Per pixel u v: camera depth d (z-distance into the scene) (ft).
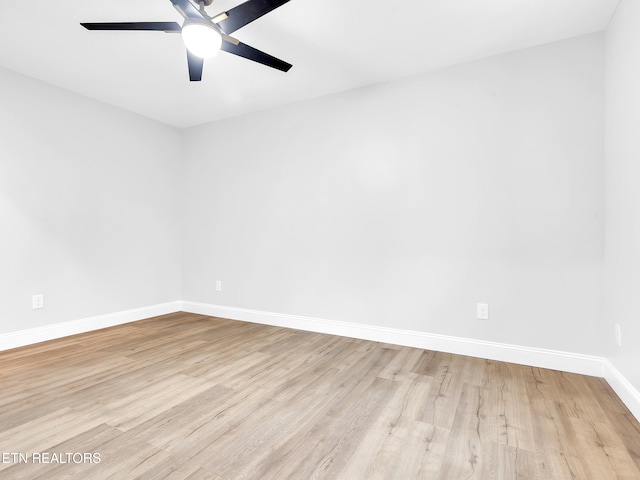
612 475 4.36
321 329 10.85
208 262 13.39
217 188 13.12
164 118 12.96
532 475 4.36
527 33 7.52
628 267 6.03
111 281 11.69
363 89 10.16
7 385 6.90
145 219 12.75
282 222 11.65
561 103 7.77
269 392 6.68
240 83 10.00
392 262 9.76
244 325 11.83
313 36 7.64
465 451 4.86
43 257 9.95
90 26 5.92
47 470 4.37
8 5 6.57
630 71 5.95
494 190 8.46
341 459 4.68
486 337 8.56
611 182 6.93
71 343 9.71
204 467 4.48
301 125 11.25
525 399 6.40
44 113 9.94
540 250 7.99
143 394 6.56
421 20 7.07
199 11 5.53
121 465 4.49
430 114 9.21
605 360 7.25
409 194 9.50
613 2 6.47
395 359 8.49
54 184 10.18
